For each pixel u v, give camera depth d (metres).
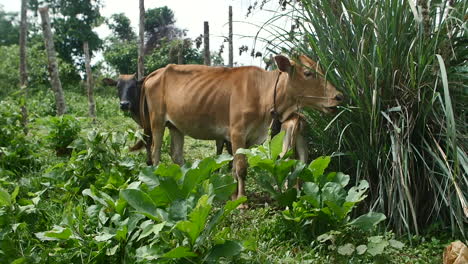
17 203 3.70
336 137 4.60
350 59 4.09
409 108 3.97
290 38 4.68
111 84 7.65
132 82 6.98
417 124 3.98
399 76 3.98
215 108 5.30
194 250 2.88
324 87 4.47
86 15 31.56
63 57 32.88
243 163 4.97
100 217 3.41
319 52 4.16
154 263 2.90
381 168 4.13
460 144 3.85
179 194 3.35
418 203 4.06
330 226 3.69
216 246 2.92
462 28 3.82
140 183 3.54
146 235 2.90
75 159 5.02
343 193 3.58
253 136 5.12
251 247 3.14
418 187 4.06
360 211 4.27
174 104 5.72
